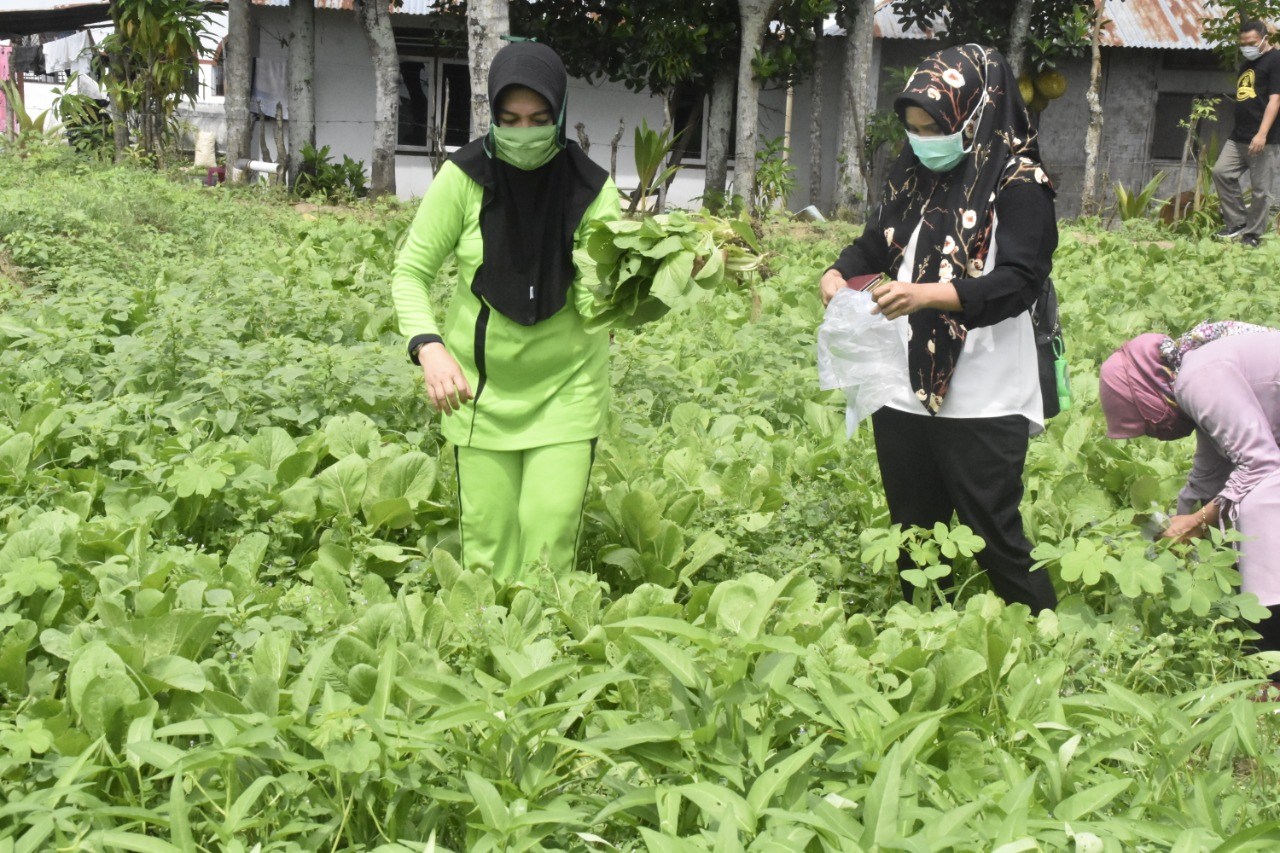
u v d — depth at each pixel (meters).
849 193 16.17
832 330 3.84
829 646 3.45
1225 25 17.95
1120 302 9.45
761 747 2.82
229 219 11.20
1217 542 3.95
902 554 4.15
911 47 19.34
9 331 6.34
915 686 3.23
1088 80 20.09
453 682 2.90
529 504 3.98
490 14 11.77
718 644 2.92
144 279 8.34
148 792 2.81
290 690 2.96
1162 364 4.22
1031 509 4.69
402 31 18.92
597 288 3.67
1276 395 4.05
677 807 2.56
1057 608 4.03
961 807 2.52
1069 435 5.66
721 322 7.91
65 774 2.66
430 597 3.92
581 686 2.85
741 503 4.80
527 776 2.79
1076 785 2.89
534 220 3.79
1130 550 3.91
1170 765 2.99
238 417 5.39
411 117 19.30
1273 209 15.99
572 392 3.98
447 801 2.74
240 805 2.54
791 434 5.94
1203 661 3.76
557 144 3.71
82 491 4.57
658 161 12.16
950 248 3.65
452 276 8.84
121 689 2.92
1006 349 3.77
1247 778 3.40
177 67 16.42
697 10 16.06
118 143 16.83
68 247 8.61
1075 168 20.25
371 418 5.59
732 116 19.33
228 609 3.44
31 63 24.92
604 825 2.84
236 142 16.67
